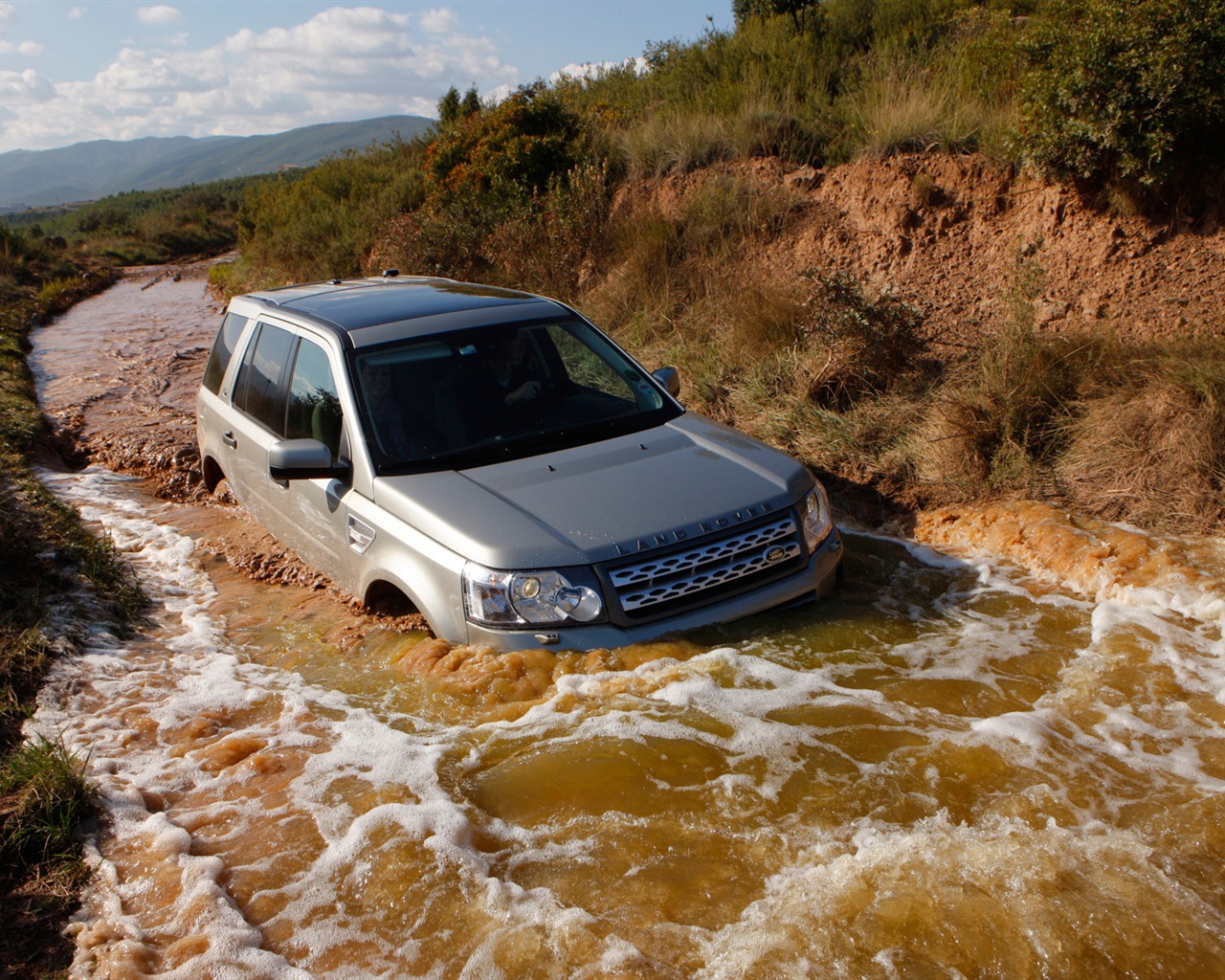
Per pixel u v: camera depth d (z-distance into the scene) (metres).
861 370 7.46
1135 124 7.46
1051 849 2.85
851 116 11.15
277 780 3.47
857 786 3.24
